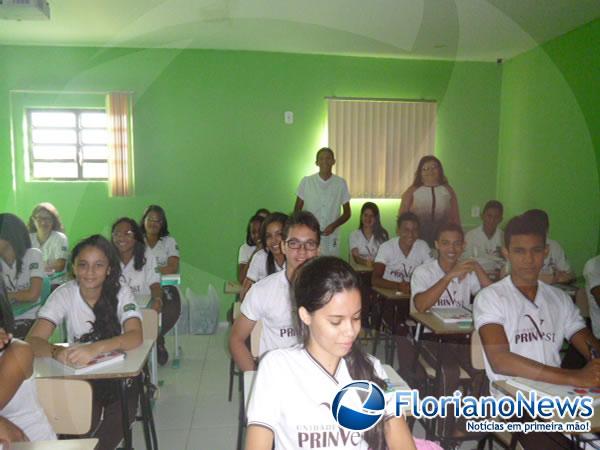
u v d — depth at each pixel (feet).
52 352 3.95
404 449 2.24
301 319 2.15
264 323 4.03
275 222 4.62
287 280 3.78
